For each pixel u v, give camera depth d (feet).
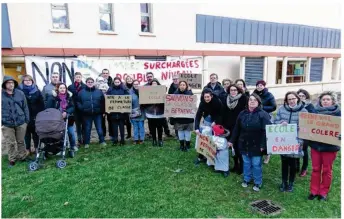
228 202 15.30
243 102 17.99
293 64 61.11
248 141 16.06
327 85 65.05
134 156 21.77
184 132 22.61
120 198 15.70
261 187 16.93
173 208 14.73
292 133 15.33
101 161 20.81
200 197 15.81
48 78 31.22
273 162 20.79
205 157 20.35
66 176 18.34
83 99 22.62
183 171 19.11
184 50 42.68
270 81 56.85
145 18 40.06
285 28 56.70
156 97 22.76
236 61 51.13
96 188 16.78
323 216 13.98
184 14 42.37
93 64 33.55
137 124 24.63
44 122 18.99
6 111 19.25
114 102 23.18
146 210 14.55
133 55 38.17
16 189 16.65
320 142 14.61
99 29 35.81
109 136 27.45
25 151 20.92
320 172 15.42
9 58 30.66
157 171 19.11
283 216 13.99
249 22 50.75
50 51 32.55
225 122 18.57
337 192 16.28
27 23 31.22
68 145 21.74
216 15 46.32
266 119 15.62
